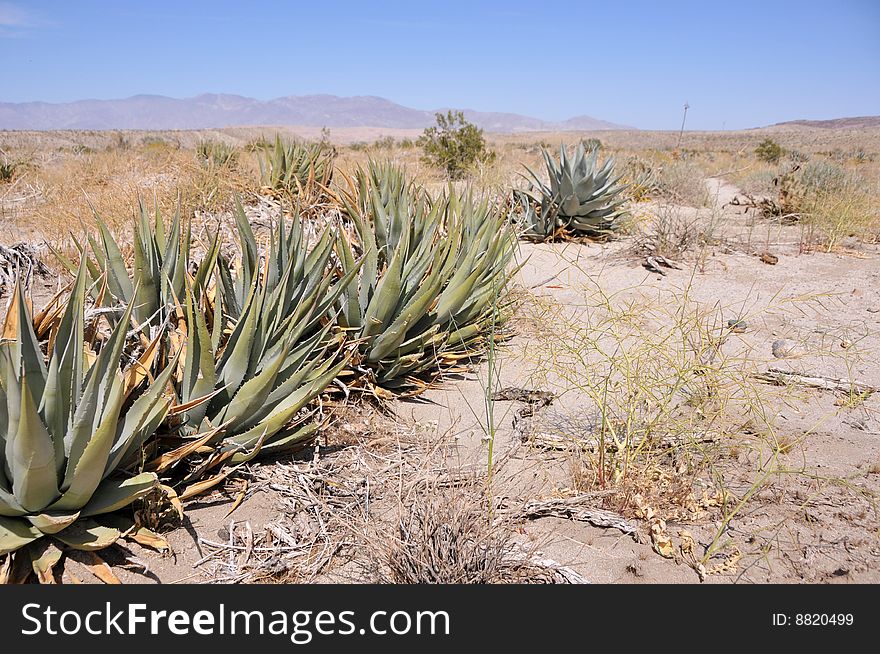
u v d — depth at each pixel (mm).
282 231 4195
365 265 4496
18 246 6004
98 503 2791
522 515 3236
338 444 3842
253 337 3385
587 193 8789
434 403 4520
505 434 4074
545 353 4797
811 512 3307
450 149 16875
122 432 2947
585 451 3826
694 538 3129
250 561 2877
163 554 2877
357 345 4266
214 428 3383
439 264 4414
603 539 3146
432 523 2828
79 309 2869
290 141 10281
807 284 7148
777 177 11727
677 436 3760
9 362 2432
